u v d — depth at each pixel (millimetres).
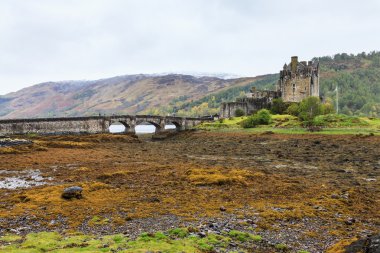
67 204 26656
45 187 32688
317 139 72438
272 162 52656
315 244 19422
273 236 20500
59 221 22781
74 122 100188
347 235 21031
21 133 87750
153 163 50469
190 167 44594
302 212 25359
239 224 22297
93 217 23516
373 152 57688
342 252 17234
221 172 39719
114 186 33500
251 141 78250
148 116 121062
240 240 19484
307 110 108312
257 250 18219
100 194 30016
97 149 70188
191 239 18984
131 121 116688
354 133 75062
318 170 45406
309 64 131750
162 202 27625
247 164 50531
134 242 18203
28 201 27609
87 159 54094
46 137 83688
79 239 18953
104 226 21656
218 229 21094
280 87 143500
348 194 31109
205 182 34500
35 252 16703
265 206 27000
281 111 123375
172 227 21375
